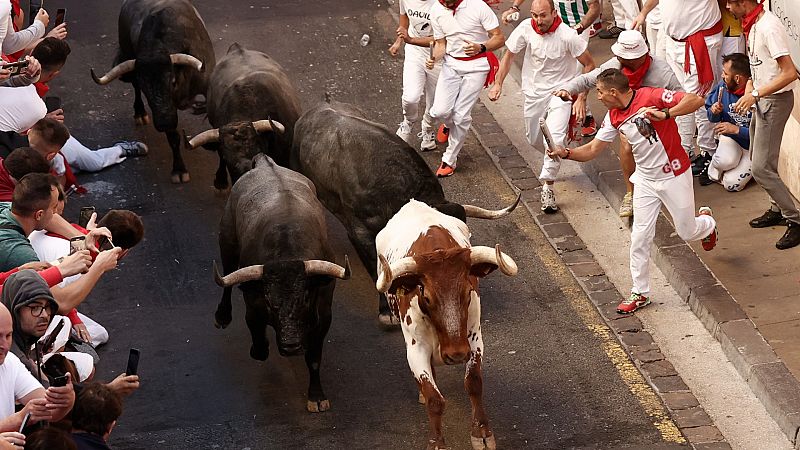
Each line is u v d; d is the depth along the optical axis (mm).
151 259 19969
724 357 16578
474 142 23562
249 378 16828
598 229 20172
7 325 11445
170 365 17141
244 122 19469
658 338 17141
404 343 17578
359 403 16172
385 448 15172
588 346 17141
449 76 21438
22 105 17844
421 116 24734
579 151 17094
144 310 18578
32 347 12688
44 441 10234
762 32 17594
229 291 17547
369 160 17469
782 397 15172
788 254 18469
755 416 15359
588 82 18953
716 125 20609
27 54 20531
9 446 10242
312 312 15258
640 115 16375
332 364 17109
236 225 17156
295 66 26844
